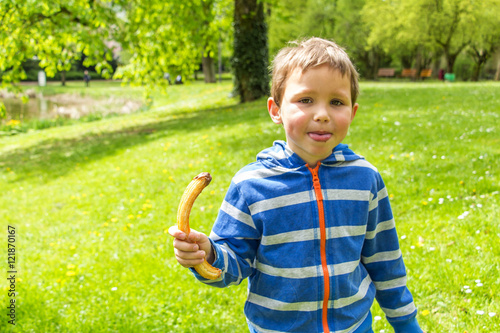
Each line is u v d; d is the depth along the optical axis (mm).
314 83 1451
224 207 1564
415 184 4715
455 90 12961
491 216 3715
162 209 5266
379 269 1713
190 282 3477
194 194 1310
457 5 26859
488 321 2508
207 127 10352
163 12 13688
